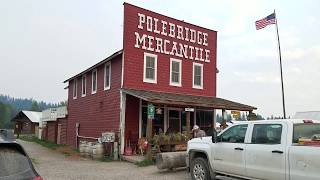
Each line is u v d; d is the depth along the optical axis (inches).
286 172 352.8
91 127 1059.9
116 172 623.2
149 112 783.1
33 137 1989.4
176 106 938.1
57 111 1448.1
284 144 359.3
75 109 1229.7
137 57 916.6
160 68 955.3
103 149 869.2
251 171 393.1
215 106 901.2
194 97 964.0
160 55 959.6
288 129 361.4
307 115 696.4
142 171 632.4
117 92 903.7
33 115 2652.6
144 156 812.0
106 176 577.6
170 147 766.5
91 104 1075.9
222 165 434.0
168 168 615.5
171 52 983.0
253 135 399.5
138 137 885.8
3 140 193.6
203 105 872.9
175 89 977.5
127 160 803.4
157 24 965.2
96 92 1042.7
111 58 938.7
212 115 1047.0
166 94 906.1
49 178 559.2
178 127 964.0
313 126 371.2
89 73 1117.1
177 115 966.4
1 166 181.5
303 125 365.4
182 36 1014.4
